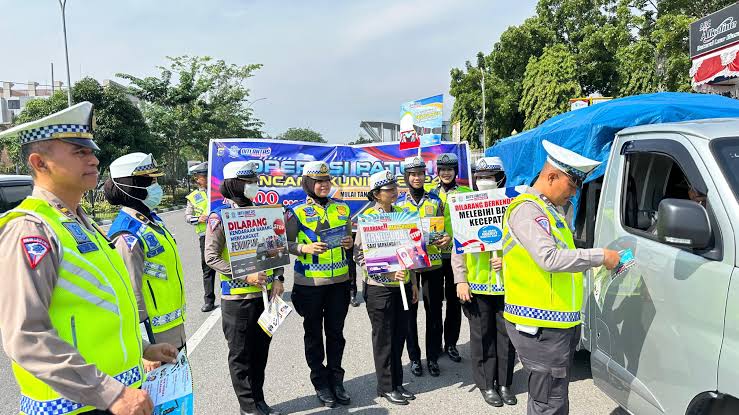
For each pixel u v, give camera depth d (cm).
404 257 371
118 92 2391
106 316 175
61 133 178
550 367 270
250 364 355
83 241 176
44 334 154
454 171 502
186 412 220
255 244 338
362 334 555
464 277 382
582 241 393
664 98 416
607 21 3030
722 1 1630
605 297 306
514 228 268
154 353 220
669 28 1605
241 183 354
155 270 269
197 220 673
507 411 369
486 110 3203
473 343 386
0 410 386
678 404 238
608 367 302
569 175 261
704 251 228
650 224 291
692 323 229
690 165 253
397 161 743
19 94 6875
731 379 206
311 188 385
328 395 384
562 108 2756
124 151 2291
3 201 771
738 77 755
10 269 154
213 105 3344
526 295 271
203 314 640
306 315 380
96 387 158
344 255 389
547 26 3136
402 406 381
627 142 320
